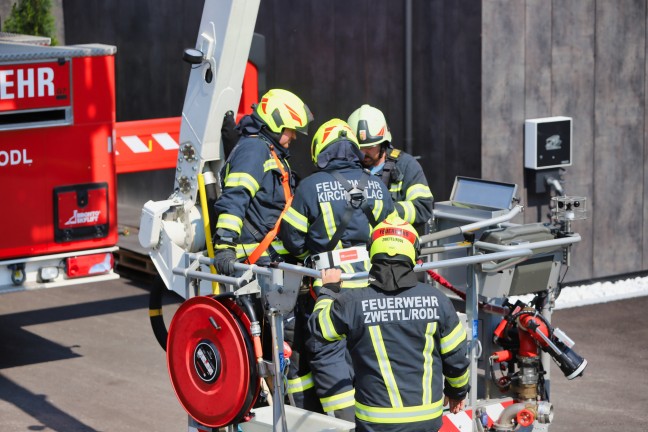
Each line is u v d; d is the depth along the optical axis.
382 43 13.02
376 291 5.80
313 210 6.85
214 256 7.36
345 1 13.42
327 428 6.40
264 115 7.24
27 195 10.08
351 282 6.77
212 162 8.09
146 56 17.20
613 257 13.33
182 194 8.12
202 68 7.93
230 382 6.72
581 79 12.69
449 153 12.41
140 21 17.25
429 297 5.79
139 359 11.05
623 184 13.23
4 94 9.80
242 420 6.80
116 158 10.86
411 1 12.50
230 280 6.81
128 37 17.59
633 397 9.71
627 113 13.10
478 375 7.92
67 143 10.23
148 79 17.23
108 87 10.41
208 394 6.89
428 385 5.76
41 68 9.98
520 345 7.36
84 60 10.23
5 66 9.77
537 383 7.39
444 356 5.83
